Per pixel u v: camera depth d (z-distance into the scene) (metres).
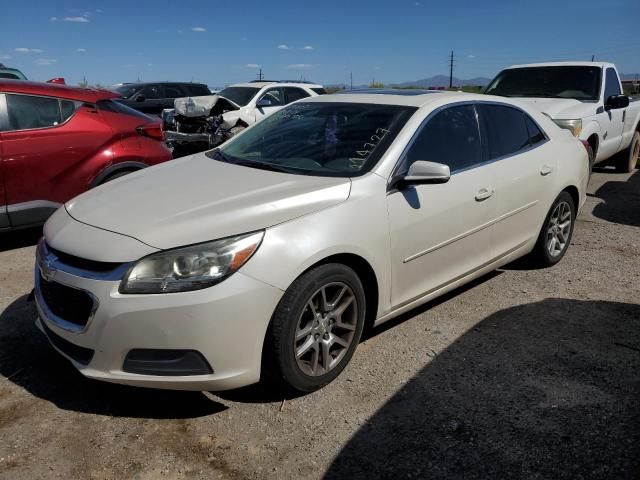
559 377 3.28
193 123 11.41
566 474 2.51
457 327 3.91
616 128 8.55
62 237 2.96
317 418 2.91
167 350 2.65
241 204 2.96
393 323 3.96
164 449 2.67
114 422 2.86
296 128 4.02
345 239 3.04
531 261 5.01
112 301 2.62
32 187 5.26
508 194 4.20
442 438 2.75
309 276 2.91
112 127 5.74
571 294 4.49
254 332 2.74
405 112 3.75
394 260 3.38
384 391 3.14
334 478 2.49
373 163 3.40
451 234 3.74
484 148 4.11
